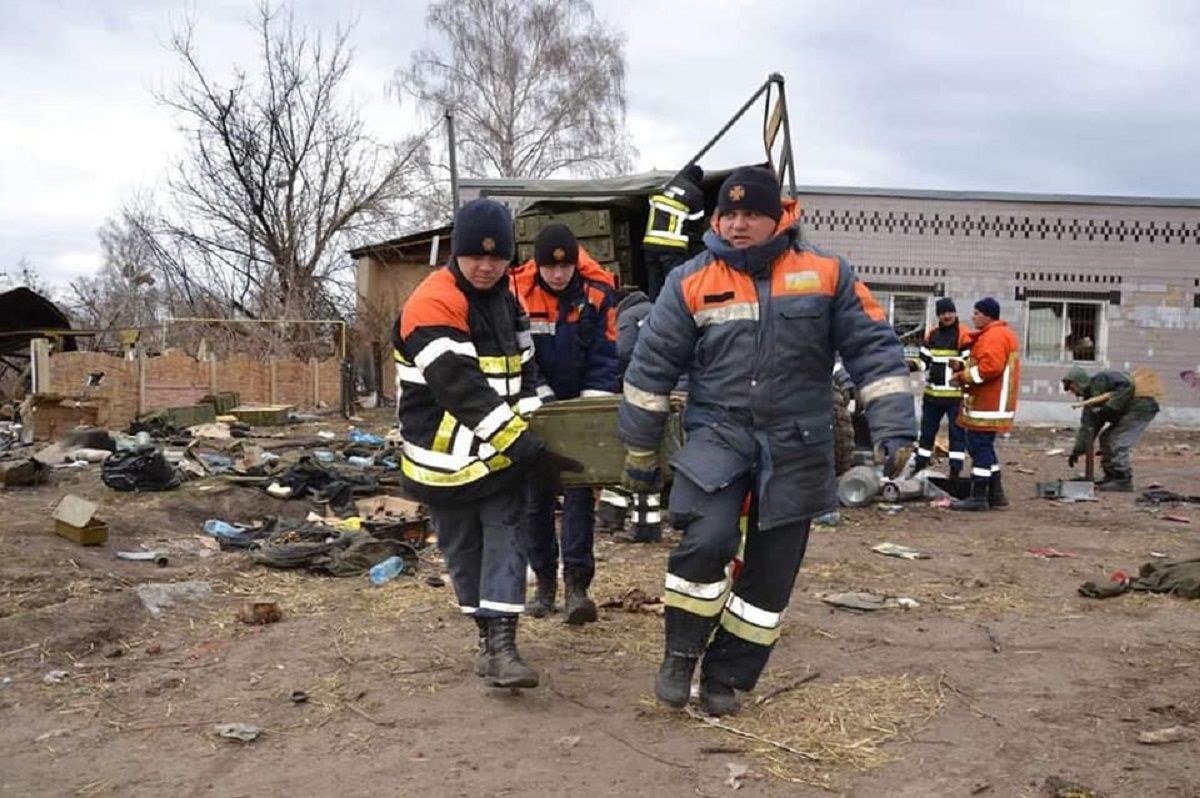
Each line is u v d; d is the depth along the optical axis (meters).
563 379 5.96
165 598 6.42
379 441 14.52
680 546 4.43
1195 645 5.75
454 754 4.24
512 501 4.81
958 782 3.98
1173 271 23.38
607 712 4.69
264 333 26.73
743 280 4.29
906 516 10.55
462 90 39.44
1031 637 5.91
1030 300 23.41
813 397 4.33
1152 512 11.07
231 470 11.07
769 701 4.82
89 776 4.07
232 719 4.62
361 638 5.75
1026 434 21.31
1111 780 3.98
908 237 23.23
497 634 4.76
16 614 5.93
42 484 10.26
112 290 39.16
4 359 22.84
